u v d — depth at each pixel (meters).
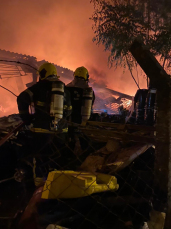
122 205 2.13
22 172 3.27
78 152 3.28
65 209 1.97
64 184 1.96
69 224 1.95
